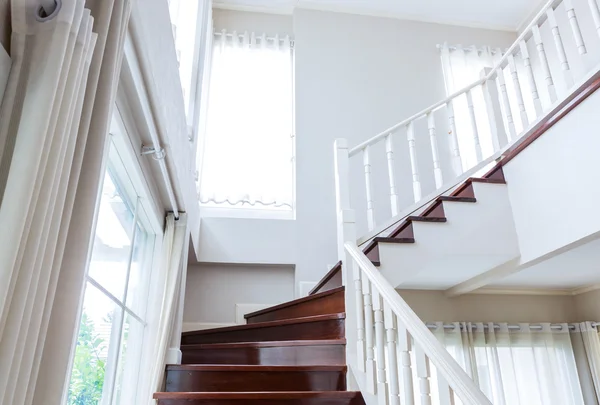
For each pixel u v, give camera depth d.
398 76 4.34
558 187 2.42
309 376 2.00
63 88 0.70
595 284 3.80
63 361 0.73
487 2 4.45
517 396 3.58
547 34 4.35
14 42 0.71
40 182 0.64
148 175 1.92
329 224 3.71
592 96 2.25
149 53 1.44
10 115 0.68
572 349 3.84
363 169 3.92
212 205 3.75
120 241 1.75
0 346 0.56
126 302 1.85
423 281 3.42
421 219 2.59
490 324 3.74
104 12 0.91
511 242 2.68
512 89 4.22
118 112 1.40
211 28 4.10
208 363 2.44
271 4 4.43
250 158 3.83
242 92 4.04
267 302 3.54
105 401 1.60
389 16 4.58
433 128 3.18
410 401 1.52
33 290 0.63
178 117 2.09
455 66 4.44
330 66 4.27
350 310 2.12
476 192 2.75
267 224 3.62
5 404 0.57
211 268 3.57
